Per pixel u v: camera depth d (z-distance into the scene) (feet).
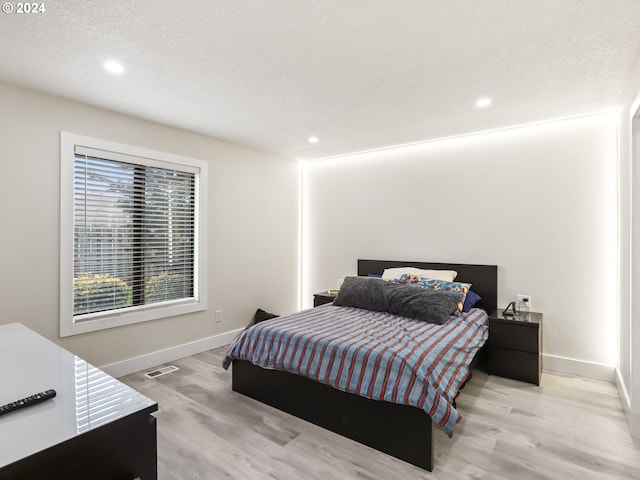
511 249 11.72
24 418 3.12
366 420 7.02
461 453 6.70
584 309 10.58
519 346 10.11
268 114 10.32
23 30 6.15
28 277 8.60
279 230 15.76
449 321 9.77
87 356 9.71
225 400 8.92
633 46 6.64
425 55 7.04
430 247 13.32
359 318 10.07
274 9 5.63
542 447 6.89
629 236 8.06
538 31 6.20
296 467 6.33
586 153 10.51
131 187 10.77
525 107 9.78
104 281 10.19
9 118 8.28
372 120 10.87
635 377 7.32
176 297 12.07
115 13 5.70
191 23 6.00
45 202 8.84
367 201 14.92
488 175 12.12
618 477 6.02
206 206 12.60
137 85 8.39
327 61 7.29
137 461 3.32
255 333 8.97
